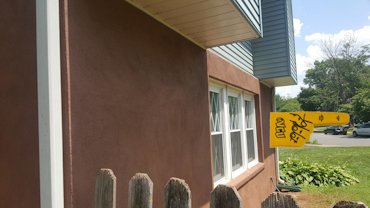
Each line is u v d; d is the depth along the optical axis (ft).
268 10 24.32
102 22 7.26
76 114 6.29
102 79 7.11
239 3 9.25
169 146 9.73
